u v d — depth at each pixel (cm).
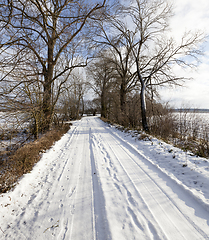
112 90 1805
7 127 524
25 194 307
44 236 211
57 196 303
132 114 1250
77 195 304
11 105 490
